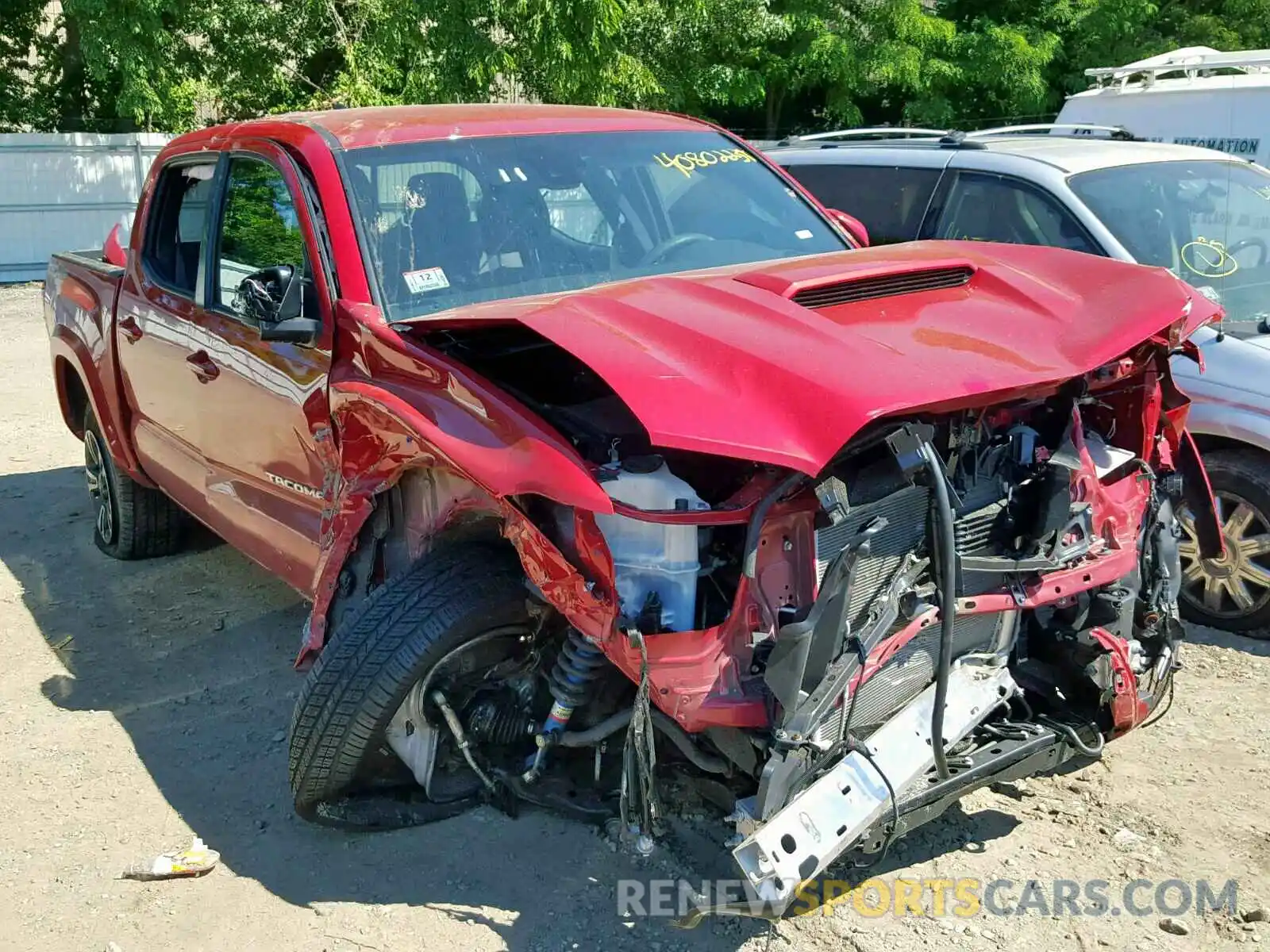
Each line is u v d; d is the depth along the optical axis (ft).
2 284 56.49
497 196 13.82
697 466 9.90
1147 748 13.47
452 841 11.83
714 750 10.23
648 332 9.93
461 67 52.13
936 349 9.98
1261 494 15.92
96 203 57.62
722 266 14.08
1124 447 12.18
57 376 21.18
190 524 21.35
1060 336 10.69
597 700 11.05
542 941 10.43
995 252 12.93
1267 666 15.62
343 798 11.96
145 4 53.78
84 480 25.82
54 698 15.66
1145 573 11.88
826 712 9.26
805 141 25.21
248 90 62.13
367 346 11.77
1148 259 17.88
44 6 65.36
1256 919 10.52
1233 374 16.15
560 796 11.74
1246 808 12.19
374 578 12.15
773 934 10.41
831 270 11.17
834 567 9.18
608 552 9.36
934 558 9.84
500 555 11.28
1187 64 29.17
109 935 10.80
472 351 12.00
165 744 14.32
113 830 12.51
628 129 15.52
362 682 10.88
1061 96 74.43
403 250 13.00
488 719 11.46
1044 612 11.44
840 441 8.61
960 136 21.65
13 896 11.45
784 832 9.11
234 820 12.62
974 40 69.21
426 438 10.31
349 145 13.71
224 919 10.93
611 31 52.65
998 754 10.46
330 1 58.90
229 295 15.02
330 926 10.76
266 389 13.71
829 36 67.05
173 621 18.08
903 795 9.77
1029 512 10.53
